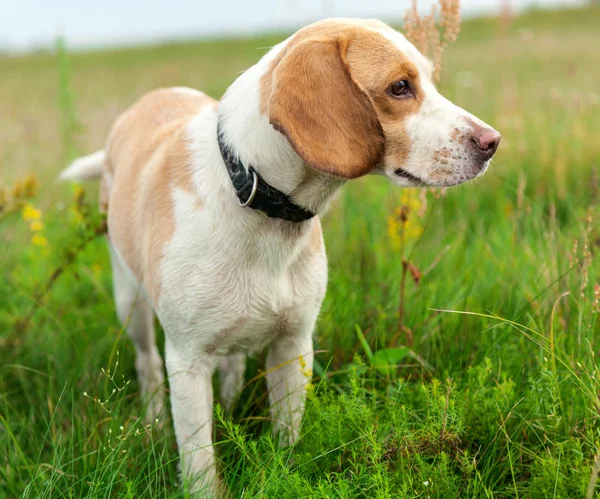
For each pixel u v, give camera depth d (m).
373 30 2.40
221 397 3.32
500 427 2.45
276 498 2.27
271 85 2.34
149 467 2.49
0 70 21.12
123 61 21.62
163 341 3.81
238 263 2.56
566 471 2.35
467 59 12.02
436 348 3.12
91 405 2.97
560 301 3.13
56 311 3.89
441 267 3.75
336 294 3.59
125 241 3.06
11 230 4.62
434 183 2.41
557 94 6.17
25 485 2.61
